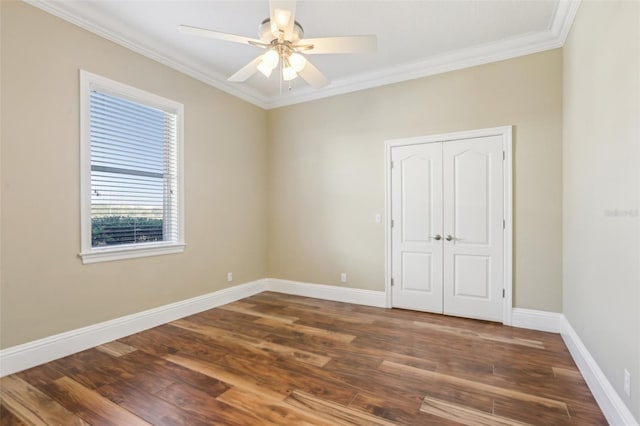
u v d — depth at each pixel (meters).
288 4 1.87
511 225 3.27
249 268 4.55
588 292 2.18
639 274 1.43
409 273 3.85
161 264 3.37
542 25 2.93
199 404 1.95
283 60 2.46
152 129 3.35
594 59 2.06
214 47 3.32
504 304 3.33
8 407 1.92
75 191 2.68
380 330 3.18
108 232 2.97
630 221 1.52
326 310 3.86
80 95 2.70
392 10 2.69
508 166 3.28
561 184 3.06
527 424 1.74
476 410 1.87
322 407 1.91
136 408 1.91
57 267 2.57
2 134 2.28
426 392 2.07
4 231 2.29
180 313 3.55
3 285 2.29
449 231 3.61
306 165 4.55
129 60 3.07
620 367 1.63
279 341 2.91
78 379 2.23
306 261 4.56
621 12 1.63
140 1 2.58
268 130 4.86
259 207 4.73
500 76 3.33
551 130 3.11
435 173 3.68
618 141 1.67
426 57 3.54
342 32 3.02
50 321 2.52
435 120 3.66
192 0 2.57
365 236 4.12
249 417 1.82
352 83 4.09
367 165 4.09
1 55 2.28
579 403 1.93
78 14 2.64
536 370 2.35
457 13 2.74
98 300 2.83
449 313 3.63
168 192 3.52
